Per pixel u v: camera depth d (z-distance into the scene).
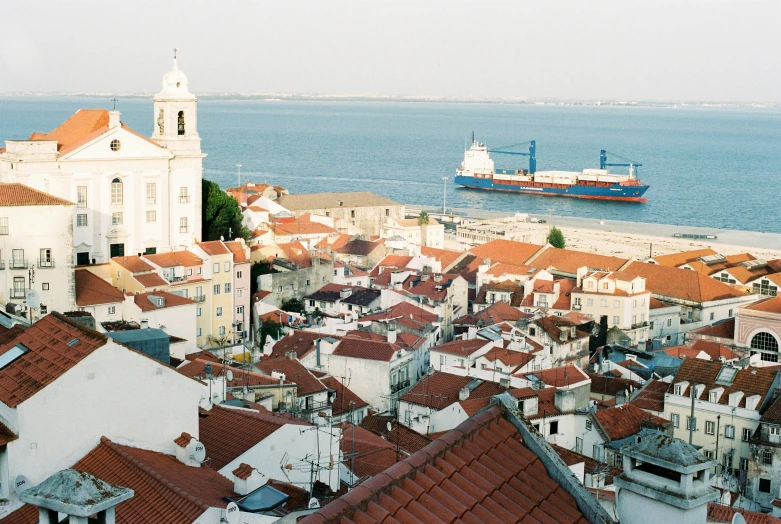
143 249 194.62
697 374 124.06
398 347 142.00
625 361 152.50
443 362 140.50
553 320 161.38
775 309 175.38
